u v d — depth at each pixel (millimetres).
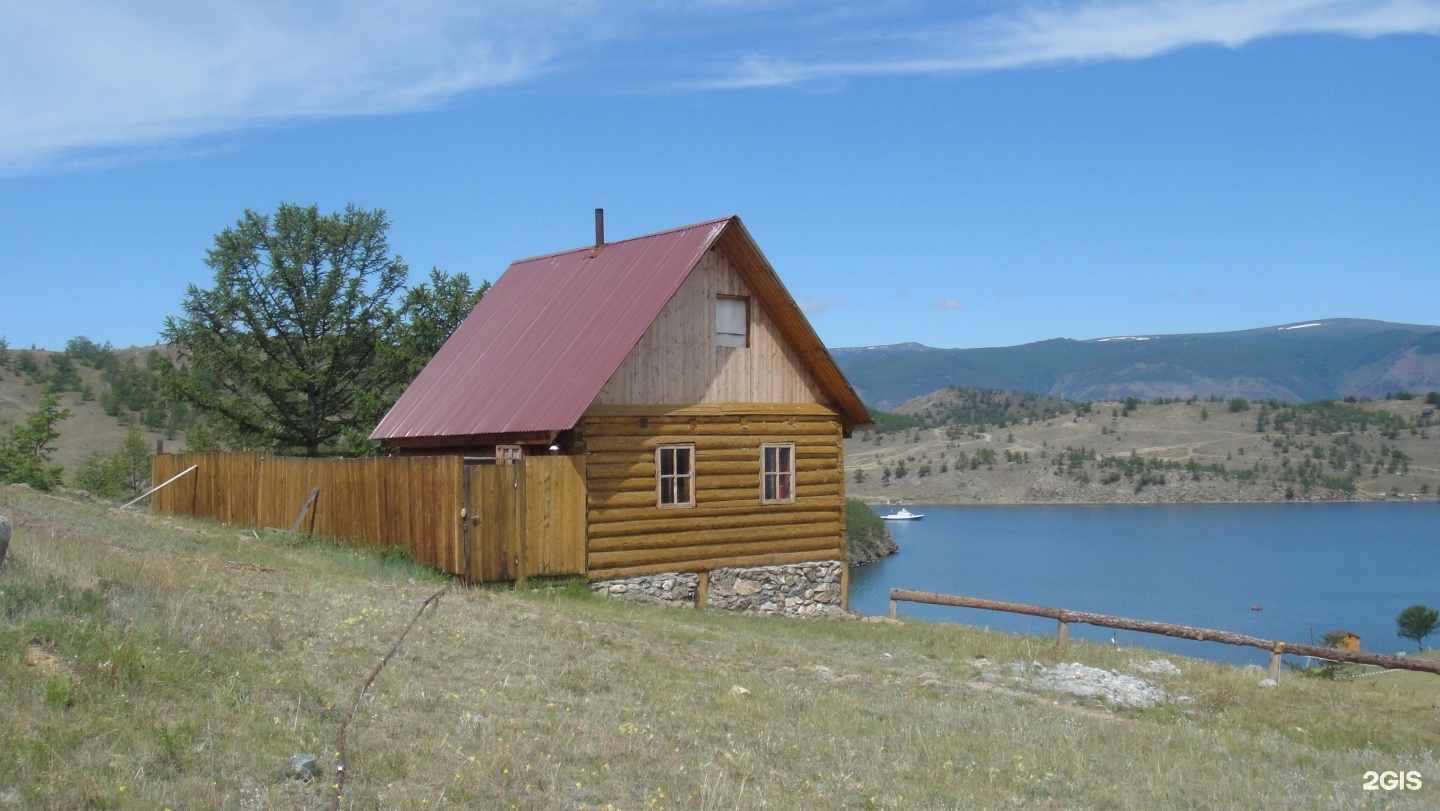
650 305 23891
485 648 13359
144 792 7520
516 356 26688
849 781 9898
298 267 48094
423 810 7980
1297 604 61656
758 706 12570
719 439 24938
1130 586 67500
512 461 22359
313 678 10602
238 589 14133
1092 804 10078
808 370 26766
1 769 7449
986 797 9891
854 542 78062
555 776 9031
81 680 9117
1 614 10062
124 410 102812
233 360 46562
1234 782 11195
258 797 7680
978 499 144875
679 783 9312
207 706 9266
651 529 23781
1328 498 140500
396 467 23266
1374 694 18000
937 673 17375
